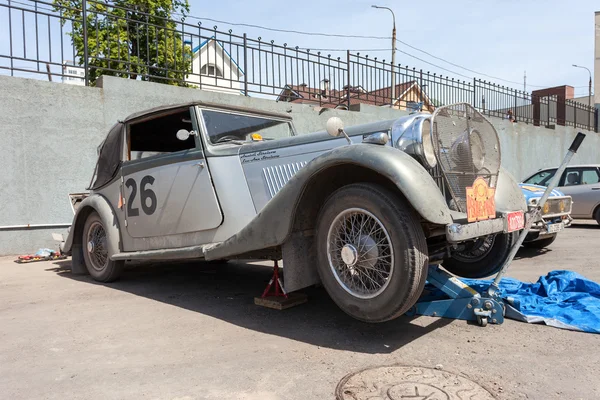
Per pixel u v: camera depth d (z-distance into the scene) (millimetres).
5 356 2707
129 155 4676
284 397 2148
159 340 2953
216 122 4121
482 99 14211
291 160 3482
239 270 5465
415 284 2564
